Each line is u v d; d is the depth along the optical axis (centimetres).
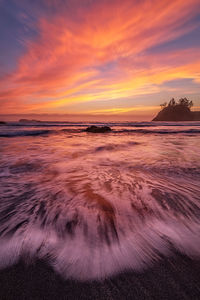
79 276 113
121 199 230
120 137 1294
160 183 296
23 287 106
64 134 1585
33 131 1859
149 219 180
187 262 123
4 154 588
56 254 132
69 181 312
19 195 247
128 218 182
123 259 127
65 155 572
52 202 223
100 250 136
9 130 1988
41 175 350
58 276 113
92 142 964
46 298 99
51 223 174
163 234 155
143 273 115
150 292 102
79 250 136
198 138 1170
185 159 497
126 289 104
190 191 258
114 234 156
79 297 100
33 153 609
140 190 263
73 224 172
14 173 365
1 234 156
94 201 225
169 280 109
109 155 568
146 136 1365
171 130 2009
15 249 137
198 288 104
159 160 486
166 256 129
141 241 146
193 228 164
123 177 333
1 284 108
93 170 387
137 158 519
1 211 200
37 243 144
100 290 104
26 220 180
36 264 123
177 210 199
